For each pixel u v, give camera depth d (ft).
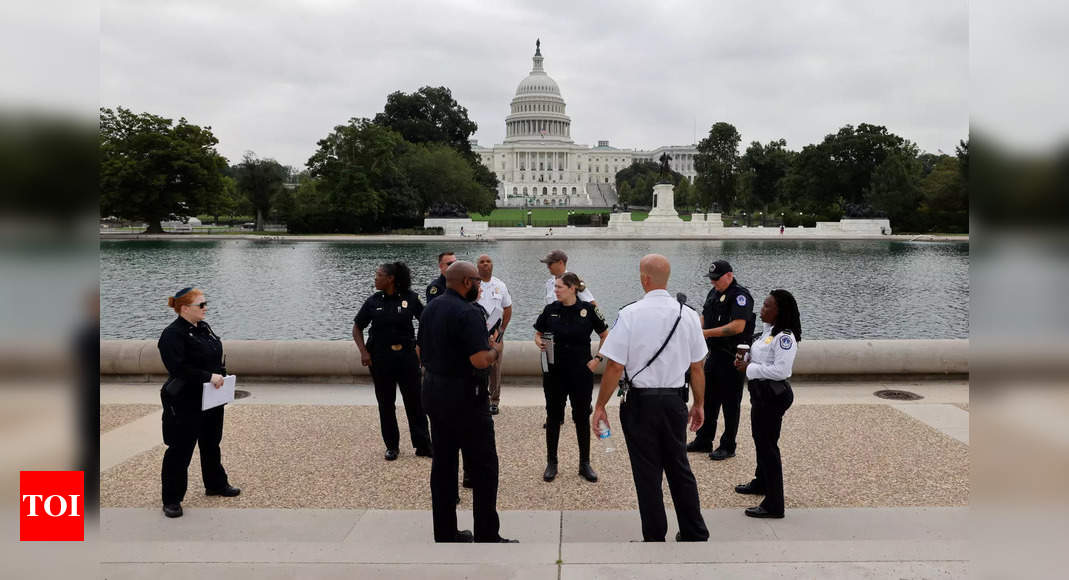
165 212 297.94
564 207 616.80
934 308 96.63
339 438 35.86
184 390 25.57
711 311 33.01
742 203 411.34
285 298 106.63
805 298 106.22
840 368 48.34
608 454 33.50
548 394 30.19
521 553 17.62
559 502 27.58
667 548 17.87
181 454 25.76
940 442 34.35
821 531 24.14
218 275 136.87
